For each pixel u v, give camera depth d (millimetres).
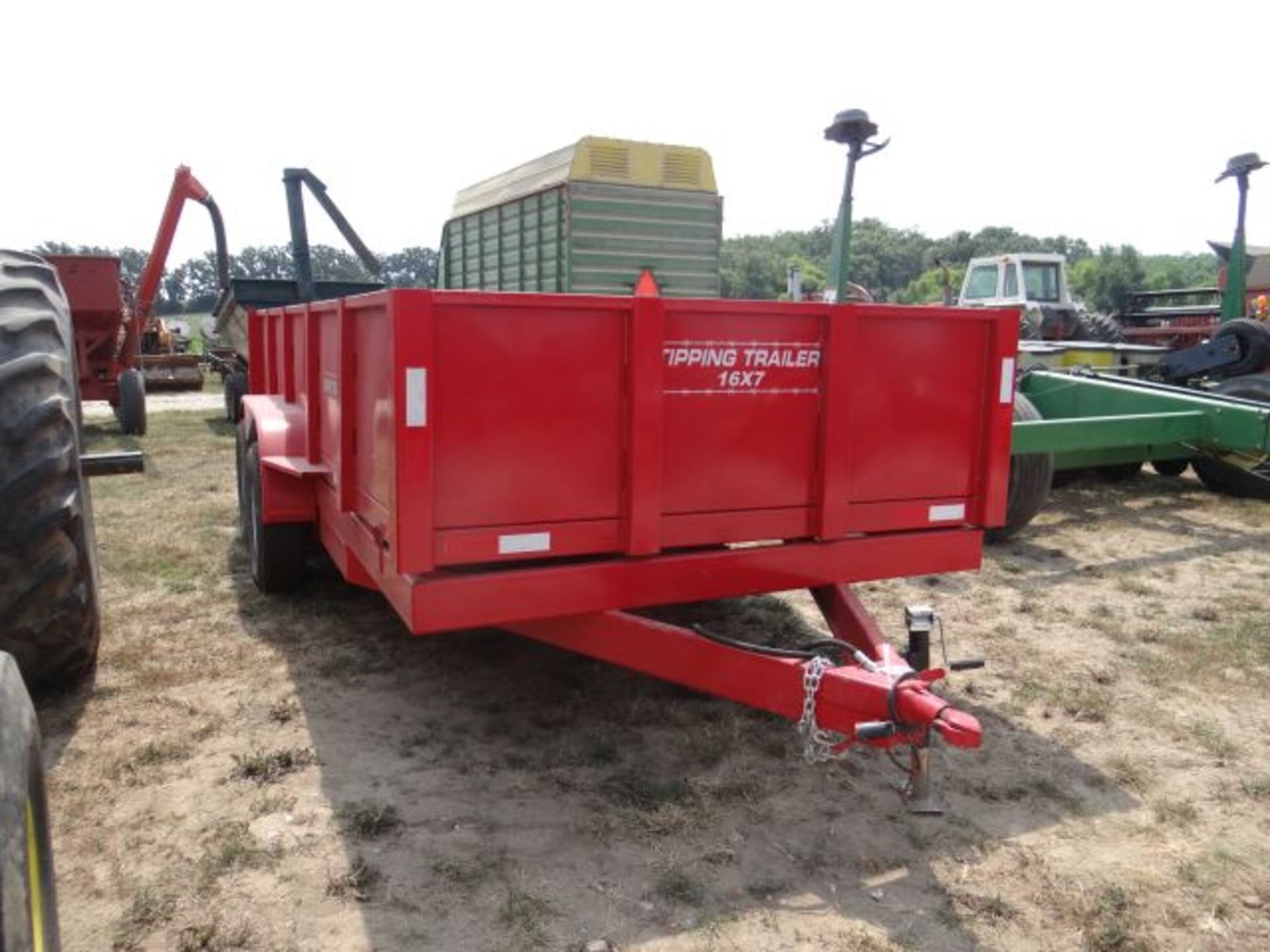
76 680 4180
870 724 2688
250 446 5527
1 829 1628
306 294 7684
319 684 4262
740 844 3100
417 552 2918
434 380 2885
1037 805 3387
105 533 6824
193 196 14023
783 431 3457
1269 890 2920
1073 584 5898
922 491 3732
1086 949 2654
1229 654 4738
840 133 6090
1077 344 10570
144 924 2666
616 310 3102
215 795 3324
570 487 3145
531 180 8117
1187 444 7137
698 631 3330
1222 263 15852
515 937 2631
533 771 3527
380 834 3100
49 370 3309
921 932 2699
